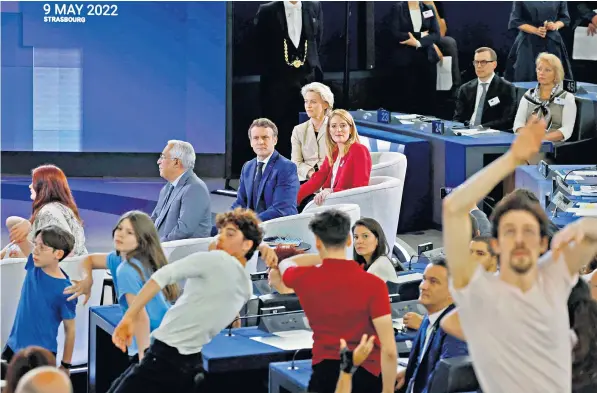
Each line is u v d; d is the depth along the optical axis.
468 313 6.26
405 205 19.08
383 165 16.91
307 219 13.74
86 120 23.91
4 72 23.72
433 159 19.09
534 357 6.19
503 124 20.34
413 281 10.82
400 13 24.23
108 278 11.83
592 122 19.12
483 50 20.28
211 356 9.40
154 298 9.66
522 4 23.91
